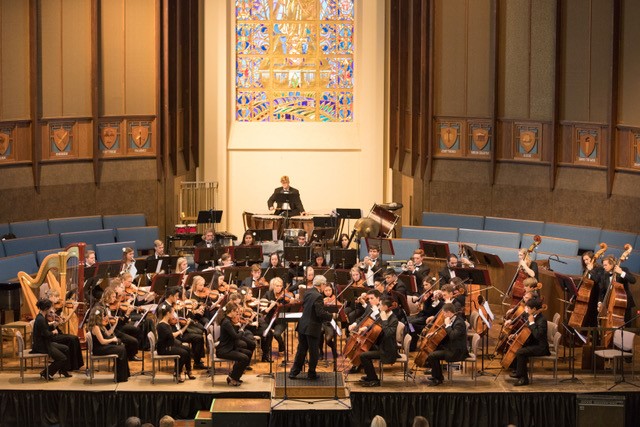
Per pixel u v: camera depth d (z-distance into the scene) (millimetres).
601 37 22516
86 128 24406
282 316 17812
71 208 24172
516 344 17266
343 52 28000
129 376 17594
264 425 16234
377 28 27578
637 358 18656
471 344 18312
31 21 22984
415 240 23141
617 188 22406
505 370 17953
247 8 27828
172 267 20594
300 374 17469
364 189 27891
